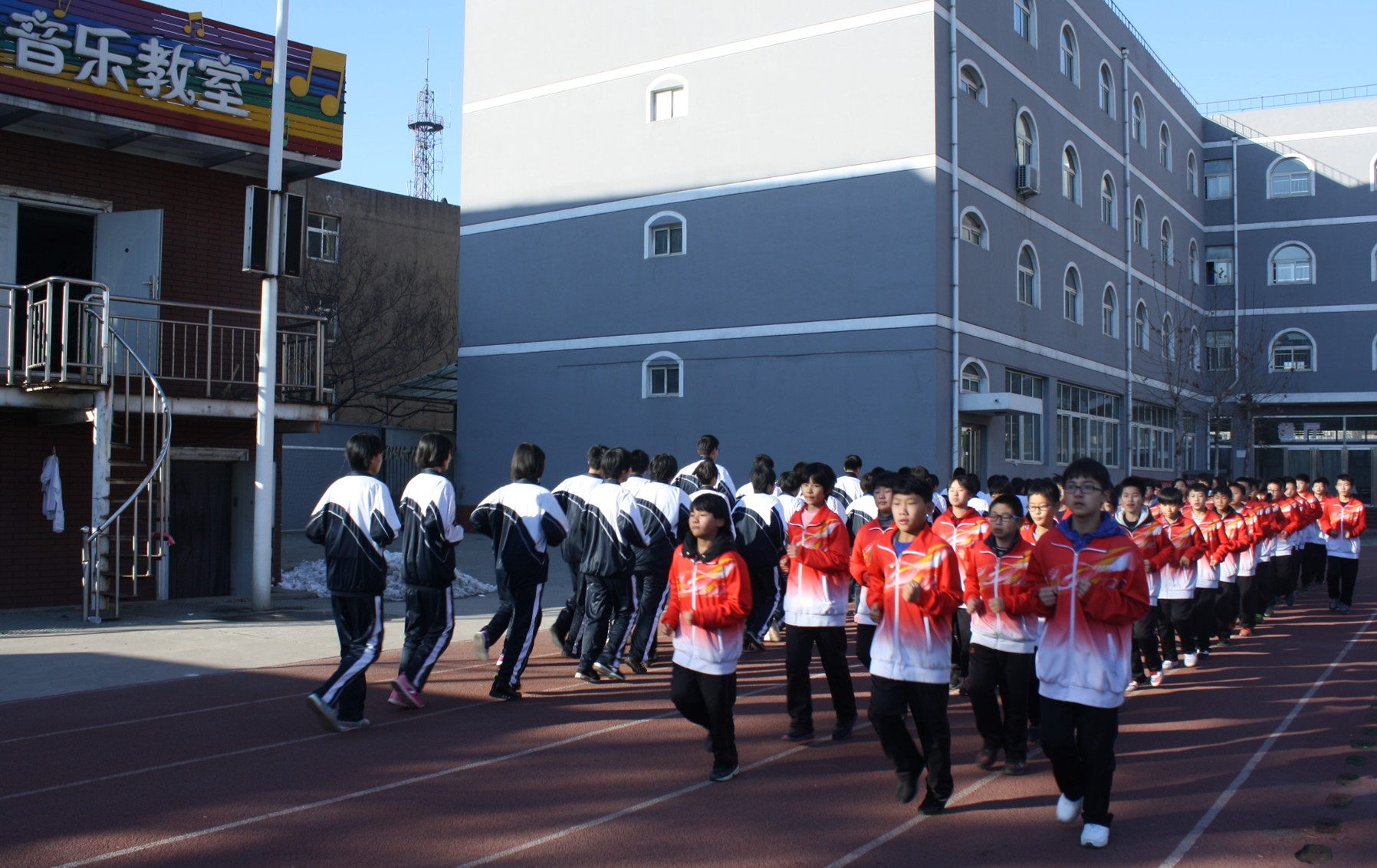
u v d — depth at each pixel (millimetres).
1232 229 39938
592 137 25703
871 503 10016
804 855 5254
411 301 33781
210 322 13547
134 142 13938
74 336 14375
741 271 23297
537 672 9664
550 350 26188
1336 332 38250
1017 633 6594
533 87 26734
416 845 5359
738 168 23469
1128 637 5383
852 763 6840
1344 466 38375
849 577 7406
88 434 13820
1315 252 38719
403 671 8070
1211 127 40469
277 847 5316
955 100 21719
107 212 14000
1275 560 15062
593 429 25375
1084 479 5336
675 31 24469
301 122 14781
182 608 13375
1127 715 8305
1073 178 28281
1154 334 33625
